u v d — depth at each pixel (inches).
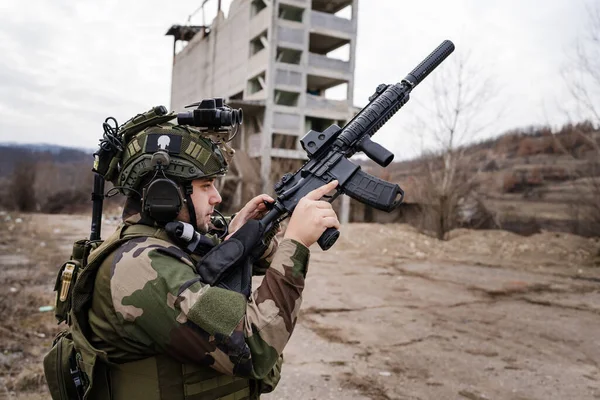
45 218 903.1
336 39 975.6
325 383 159.8
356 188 67.7
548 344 206.1
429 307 267.6
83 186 1304.1
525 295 302.8
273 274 53.0
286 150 906.1
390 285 328.5
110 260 52.0
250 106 896.9
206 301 48.2
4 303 213.6
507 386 161.3
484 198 738.8
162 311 47.9
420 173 684.1
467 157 688.4
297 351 191.0
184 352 48.0
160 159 52.8
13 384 141.3
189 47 1337.4
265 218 64.1
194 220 56.5
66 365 57.0
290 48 902.4
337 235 56.2
